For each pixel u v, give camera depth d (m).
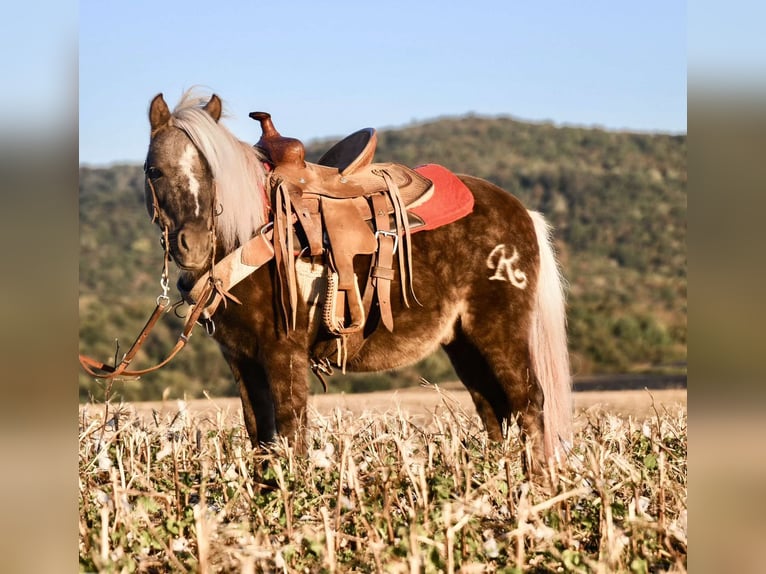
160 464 5.92
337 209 6.31
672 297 40.94
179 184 5.76
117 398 20.59
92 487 5.24
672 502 5.24
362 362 6.58
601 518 4.36
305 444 5.91
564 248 50.16
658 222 52.84
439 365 23.55
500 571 3.98
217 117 6.08
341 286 6.14
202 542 3.90
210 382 23.80
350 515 4.62
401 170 6.84
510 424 6.66
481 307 6.66
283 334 6.06
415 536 3.79
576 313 31.61
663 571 4.13
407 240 6.40
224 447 6.44
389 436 5.83
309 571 4.21
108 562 3.86
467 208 6.71
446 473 5.25
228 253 5.98
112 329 27.41
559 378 6.86
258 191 6.09
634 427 7.43
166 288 6.04
